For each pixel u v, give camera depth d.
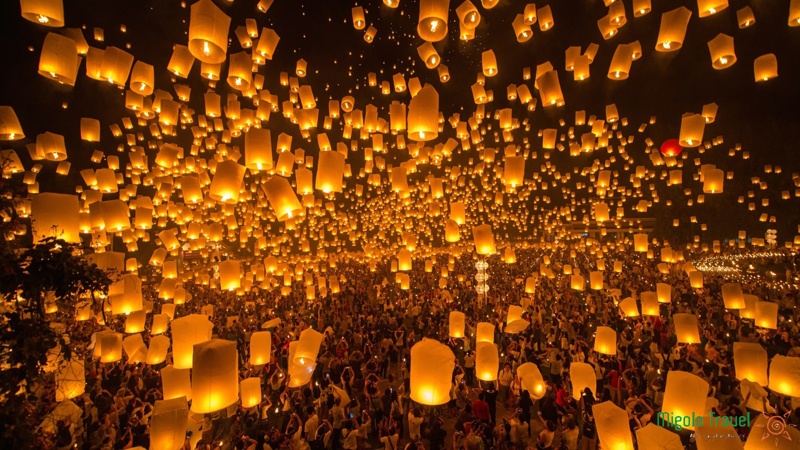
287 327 15.18
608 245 31.53
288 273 18.02
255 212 21.17
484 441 6.71
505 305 17.33
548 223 37.66
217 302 22.34
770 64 5.29
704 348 12.16
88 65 5.54
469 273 30.66
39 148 6.93
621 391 8.80
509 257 16.27
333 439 8.22
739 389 8.09
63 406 5.83
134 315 8.13
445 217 32.62
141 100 7.99
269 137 5.25
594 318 17.11
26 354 3.71
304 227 25.64
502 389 10.70
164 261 10.95
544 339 14.16
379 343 13.36
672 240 34.88
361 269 35.50
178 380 5.76
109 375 10.55
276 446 7.18
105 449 7.02
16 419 3.54
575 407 7.69
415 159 11.59
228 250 33.12
